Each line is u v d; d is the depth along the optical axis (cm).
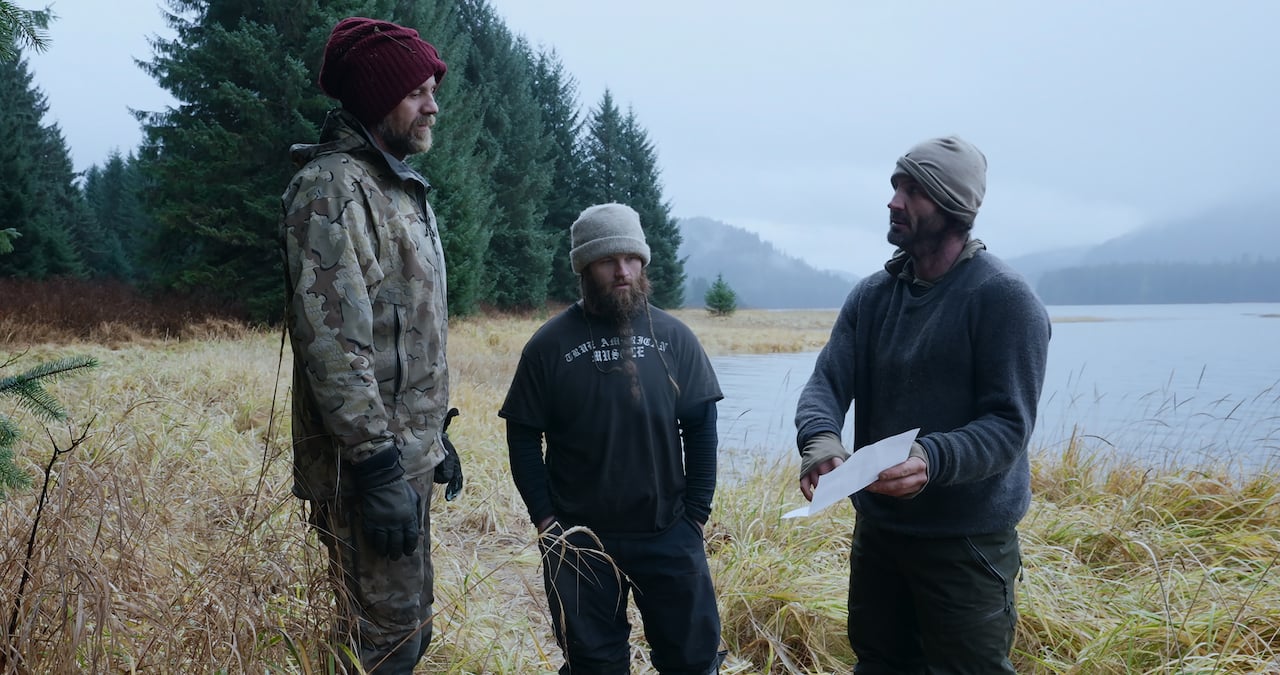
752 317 4609
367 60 213
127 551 224
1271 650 291
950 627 214
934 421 215
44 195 2497
